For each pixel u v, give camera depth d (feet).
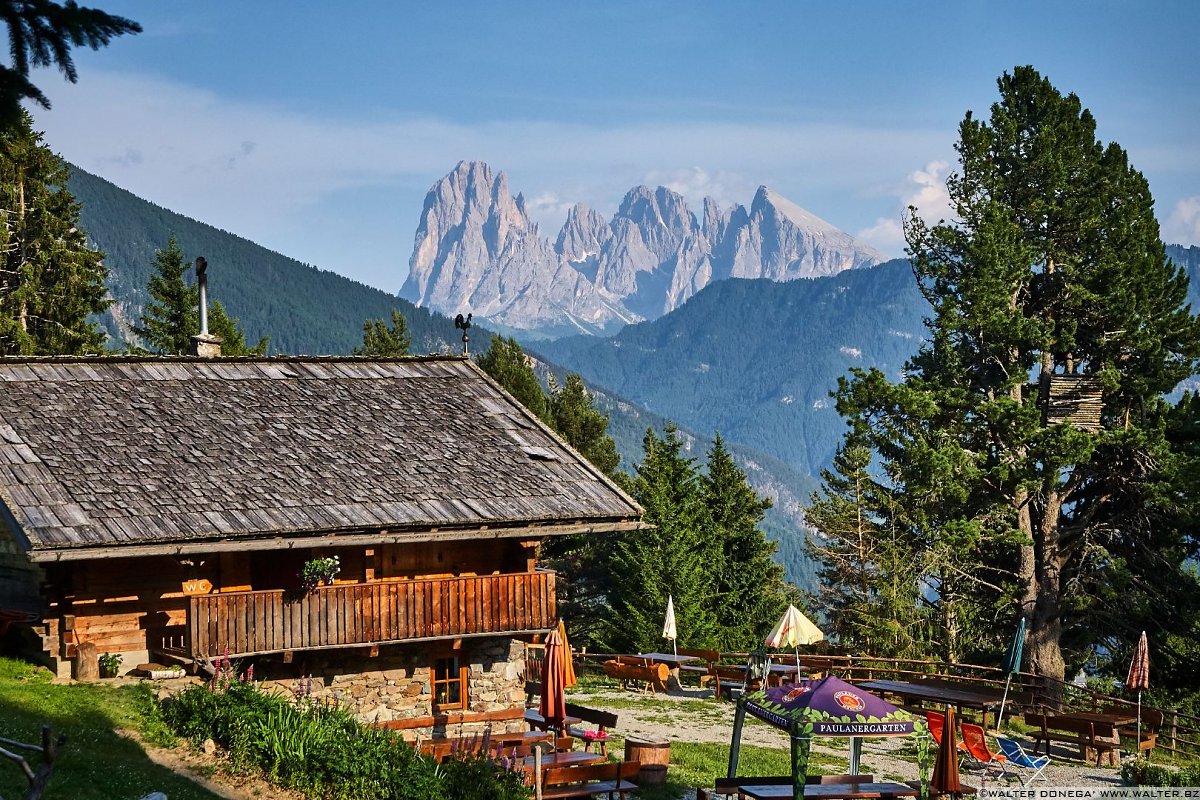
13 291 168.04
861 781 68.95
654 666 123.24
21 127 23.97
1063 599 145.48
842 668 128.36
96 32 22.77
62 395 86.07
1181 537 146.10
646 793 73.72
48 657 75.92
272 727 65.10
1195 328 147.95
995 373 153.38
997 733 105.40
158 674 74.95
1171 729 110.93
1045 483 140.67
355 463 86.07
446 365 106.63
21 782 55.26
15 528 71.36
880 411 147.43
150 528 72.43
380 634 80.79
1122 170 156.76
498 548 90.79
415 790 60.80
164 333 204.64
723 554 203.41
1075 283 149.89
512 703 89.86
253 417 89.51
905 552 154.71
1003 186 153.48
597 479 92.27
